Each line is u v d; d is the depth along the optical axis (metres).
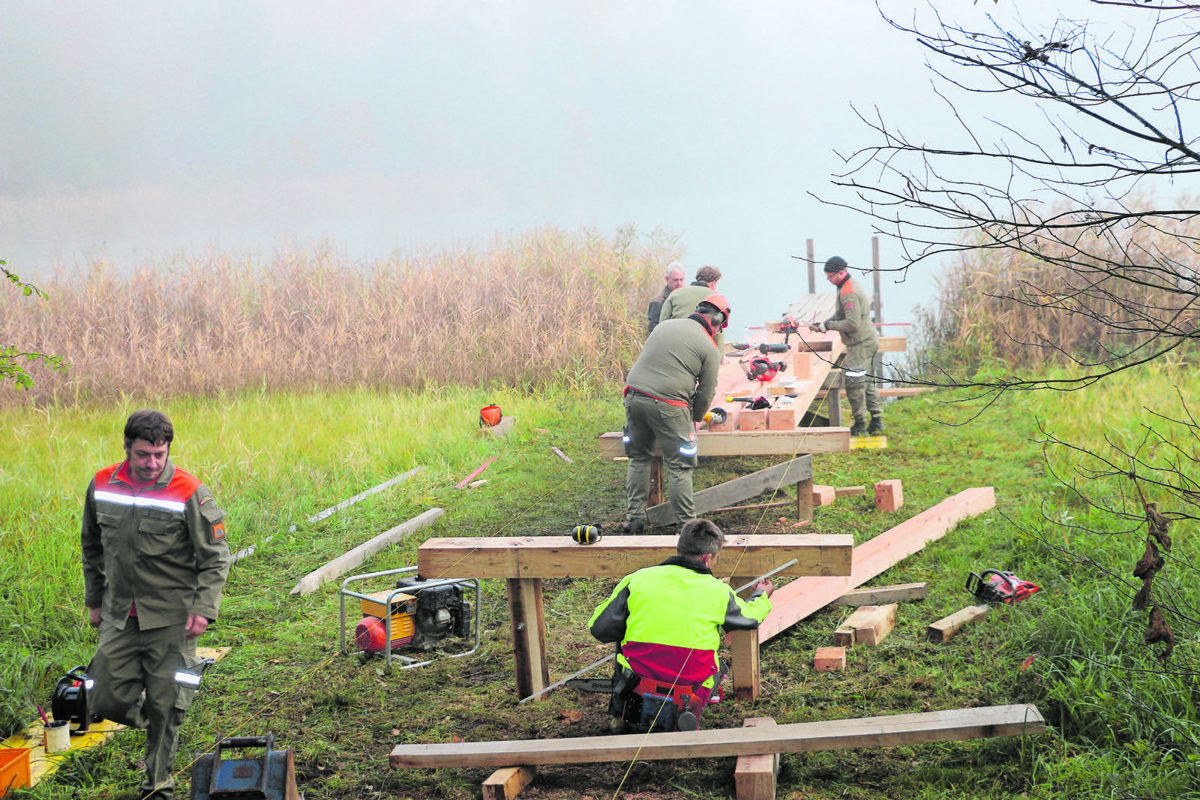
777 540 4.75
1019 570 6.14
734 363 10.71
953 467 9.02
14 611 6.04
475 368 13.80
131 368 13.59
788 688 4.86
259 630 5.96
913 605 5.80
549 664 5.40
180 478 3.97
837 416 10.55
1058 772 3.81
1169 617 4.58
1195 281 2.61
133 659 3.94
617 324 14.27
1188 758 3.70
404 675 5.31
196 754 4.49
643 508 7.39
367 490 8.95
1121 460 7.79
